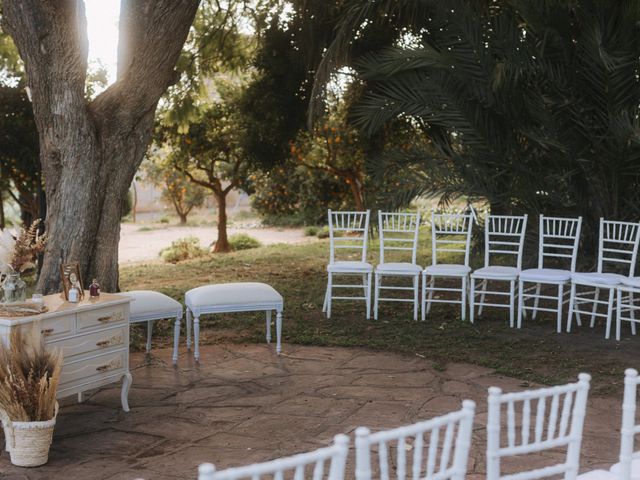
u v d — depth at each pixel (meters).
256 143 14.63
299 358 6.95
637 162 8.69
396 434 2.08
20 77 14.38
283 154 14.93
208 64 14.21
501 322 8.27
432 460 2.21
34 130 14.37
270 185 27.19
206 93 14.40
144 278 12.77
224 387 6.03
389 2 9.39
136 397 5.77
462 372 6.38
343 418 5.18
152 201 41.56
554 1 8.36
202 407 5.49
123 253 20.92
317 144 18.56
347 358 6.92
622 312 8.64
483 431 4.84
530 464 4.27
